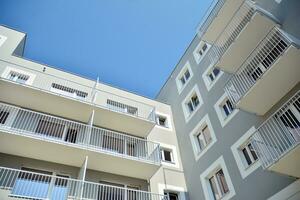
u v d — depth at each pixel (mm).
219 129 13953
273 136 9703
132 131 15719
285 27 11117
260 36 11891
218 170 13320
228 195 11844
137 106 18062
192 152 15508
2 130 10945
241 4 12852
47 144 11586
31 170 11695
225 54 12703
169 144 16859
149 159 14008
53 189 11211
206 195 13156
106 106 15992
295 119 9680
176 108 18953
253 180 10836
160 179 14508
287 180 9484
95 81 17797
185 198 14203
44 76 15758
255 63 11352
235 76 11914
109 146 14500
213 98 15281
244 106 11016
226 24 14352
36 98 13477
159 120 18797
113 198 12570
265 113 11305
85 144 12430
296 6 10859
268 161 9117
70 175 12250
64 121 14008
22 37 17031
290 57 9539
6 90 13000
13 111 12891
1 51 15562
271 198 9805
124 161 12883
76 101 13977
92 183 11141
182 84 19594
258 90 10406
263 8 12406
